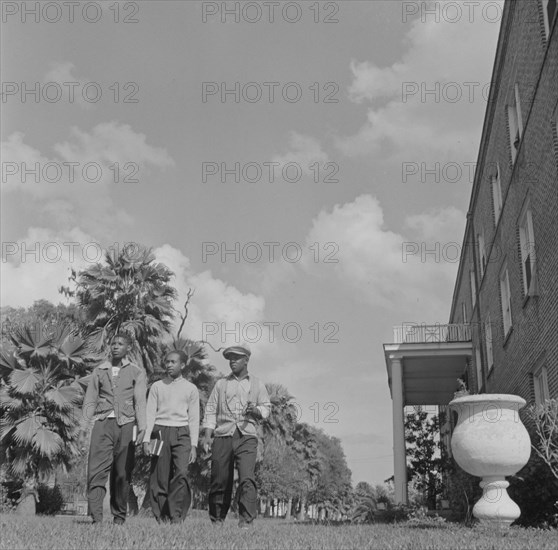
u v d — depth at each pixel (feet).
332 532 22.95
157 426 24.95
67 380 58.13
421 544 17.57
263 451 95.55
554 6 39.40
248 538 18.29
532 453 33.94
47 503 62.44
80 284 80.79
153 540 16.42
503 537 21.16
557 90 37.11
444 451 93.45
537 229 43.01
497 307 59.88
